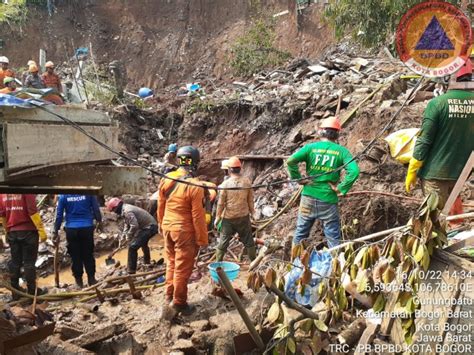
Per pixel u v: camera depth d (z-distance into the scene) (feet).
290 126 48.32
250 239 25.77
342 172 31.37
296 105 48.24
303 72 58.80
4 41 82.58
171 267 20.98
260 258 23.85
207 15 90.53
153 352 17.06
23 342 14.44
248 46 78.89
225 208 25.16
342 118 41.78
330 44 77.30
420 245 12.38
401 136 25.11
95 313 20.66
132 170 15.01
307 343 15.79
